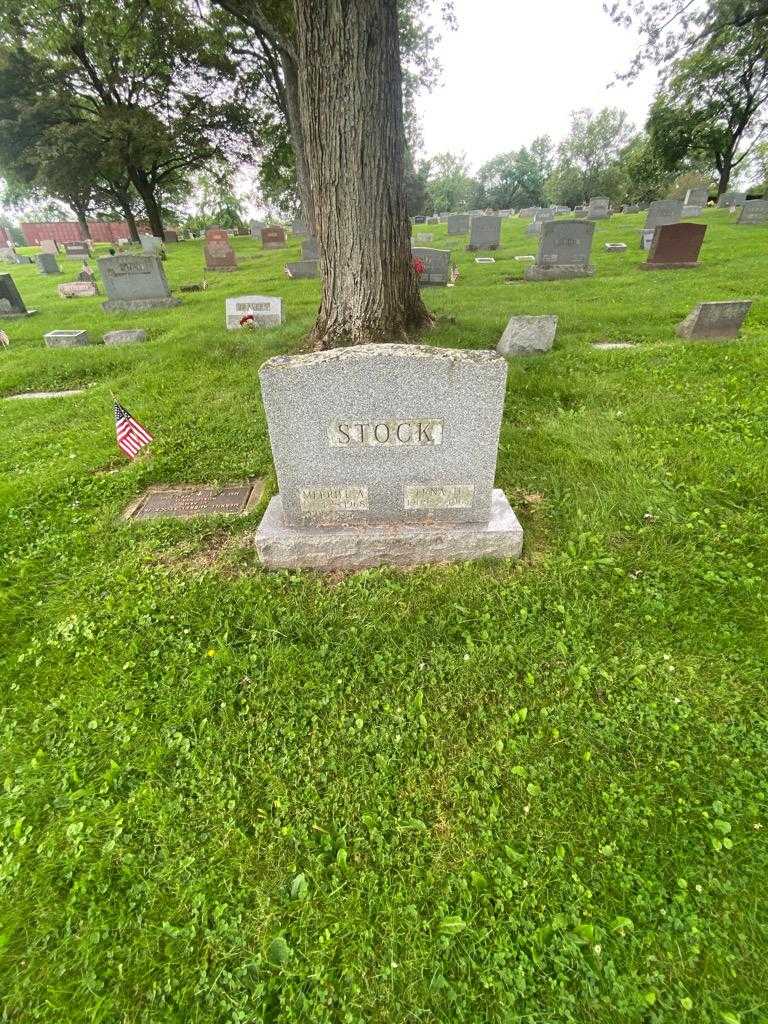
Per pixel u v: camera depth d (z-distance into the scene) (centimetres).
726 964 177
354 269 673
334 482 343
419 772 239
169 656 302
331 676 287
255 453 517
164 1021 172
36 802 234
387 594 335
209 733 259
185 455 525
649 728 251
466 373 303
